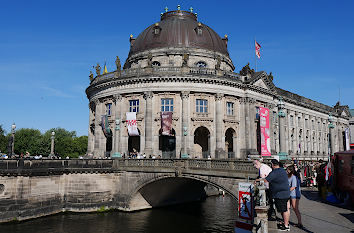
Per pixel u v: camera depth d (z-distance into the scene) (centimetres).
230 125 5456
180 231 3222
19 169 3625
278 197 1298
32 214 3681
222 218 3791
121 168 4222
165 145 5431
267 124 5109
